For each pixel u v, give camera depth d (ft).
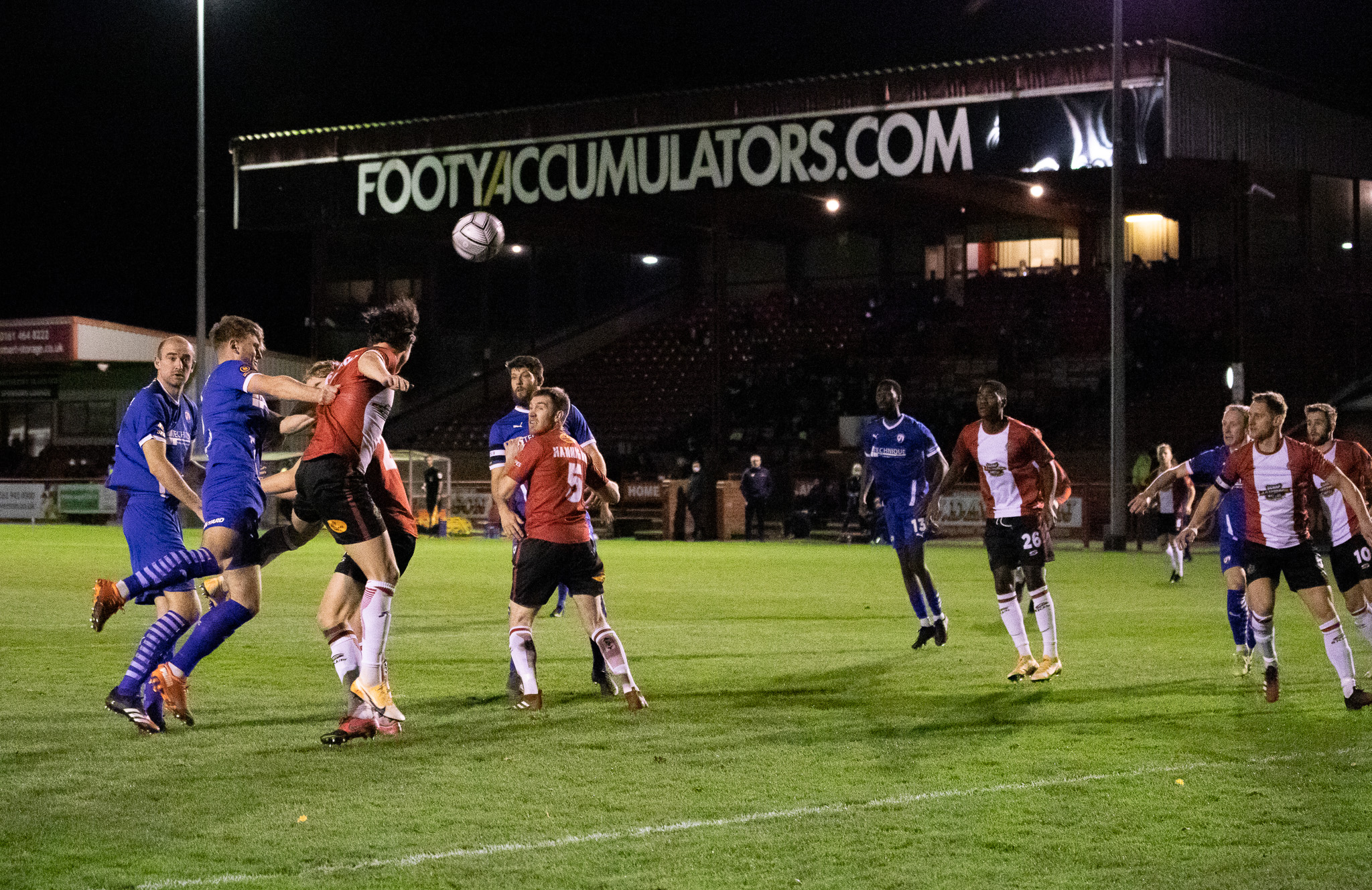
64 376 120.26
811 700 25.30
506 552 73.82
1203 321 114.32
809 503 96.89
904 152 84.84
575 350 136.05
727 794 17.83
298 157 101.14
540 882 14.11
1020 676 27.61
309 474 21.35
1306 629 37.37
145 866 14.62
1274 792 18.02
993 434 27.68
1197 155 79.71
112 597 21.49
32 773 18.86
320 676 27.84
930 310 122.21
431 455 97.91
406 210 98.22
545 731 22.12
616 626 38.09
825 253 138.10
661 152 91.35
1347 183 114.32
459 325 128.57
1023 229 127.85
